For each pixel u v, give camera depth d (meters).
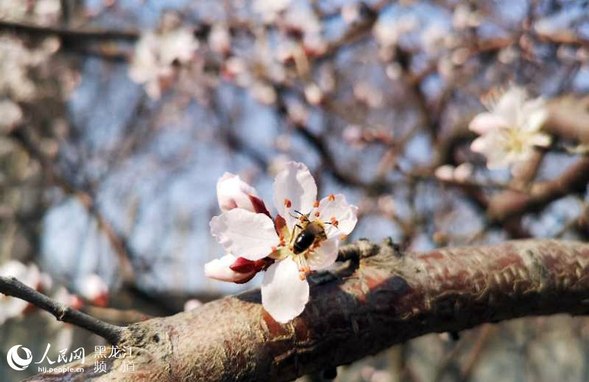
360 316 1.25
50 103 6.51
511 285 1.37
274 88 4.79
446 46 4.96
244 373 1.17
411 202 3.76
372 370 5.74
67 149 6.35
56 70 6.39
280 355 1.20
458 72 4.80
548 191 2.98
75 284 4.76
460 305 1.33
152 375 1.11
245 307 1.24
